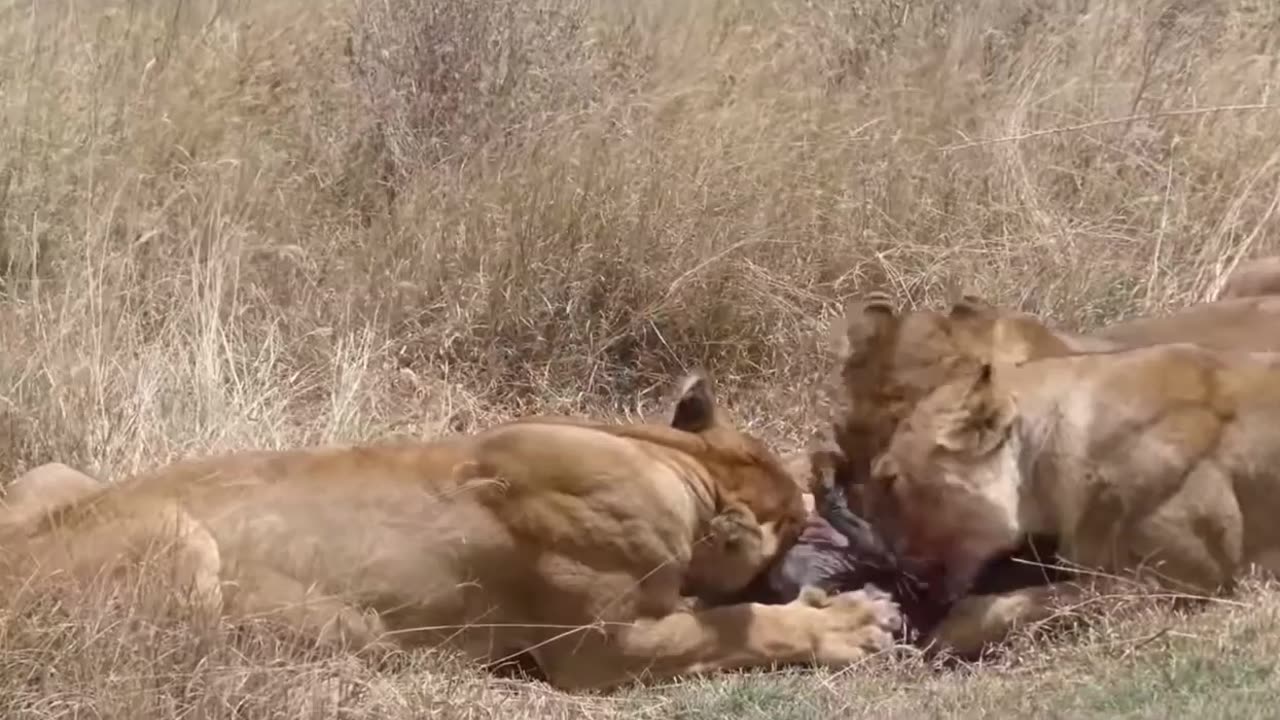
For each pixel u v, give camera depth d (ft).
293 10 53.52
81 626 26.00
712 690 27.53
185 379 38.11
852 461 30.73
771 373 42.37
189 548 27.55
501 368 42.09
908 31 50.75
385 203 45.70
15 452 35.55
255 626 26.89
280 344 40.70
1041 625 28.32
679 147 44.55
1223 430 28.22
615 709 27.81
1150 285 43.16
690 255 42.93
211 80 48.26
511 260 42.47
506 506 28.25
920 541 29.78
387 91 47.67
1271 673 25.03
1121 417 28.45
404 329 42.27
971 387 29.37
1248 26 55.31
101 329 38.29
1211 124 48.26
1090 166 47.80
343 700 25.75
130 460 35.53
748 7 56.29
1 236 41.65
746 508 29.78
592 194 43.14
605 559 28.22
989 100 48.75
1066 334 34.76
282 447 36.50
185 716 24.84
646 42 52.29
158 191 44.16
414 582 28.09
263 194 44.88
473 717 26.27
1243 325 34.04
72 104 45.21
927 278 42.88
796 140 46.42
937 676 28.19
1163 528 28.07
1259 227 44.16
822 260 43.68
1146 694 24.99
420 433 38.99
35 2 48.11
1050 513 29.12
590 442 28.73
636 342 42.73
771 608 29.19
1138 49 51.83
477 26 47.80
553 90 47.93
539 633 28.43
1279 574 28.43
